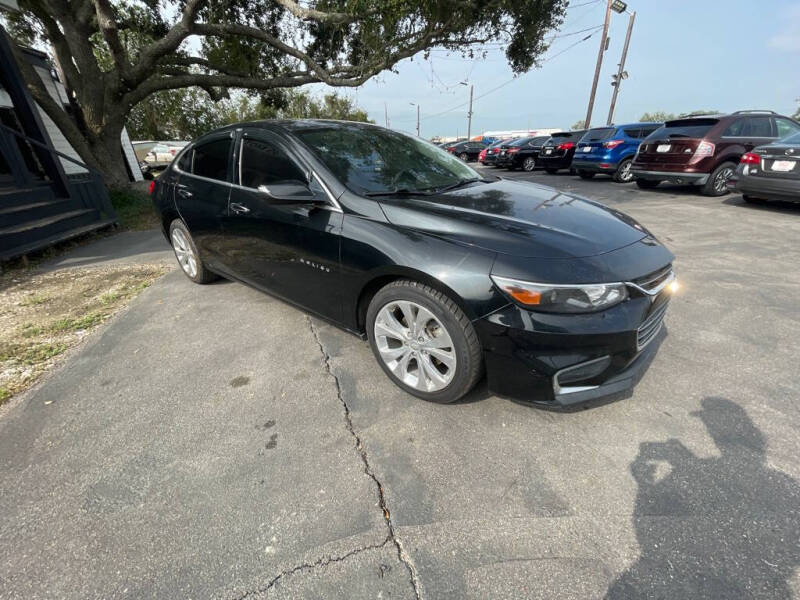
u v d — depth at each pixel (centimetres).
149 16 1132
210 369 252
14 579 135
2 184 612
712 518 148
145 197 983
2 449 192
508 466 174
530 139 1672
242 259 304
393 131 330
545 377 176
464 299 178
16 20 1033
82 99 937
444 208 215
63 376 250
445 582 130
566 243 187
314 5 820
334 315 247
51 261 508
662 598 124
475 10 803
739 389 218
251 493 164
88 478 174
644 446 182
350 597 126
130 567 137
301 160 249
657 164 817
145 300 364
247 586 130
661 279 199
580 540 142
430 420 202
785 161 585
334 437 194
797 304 315
